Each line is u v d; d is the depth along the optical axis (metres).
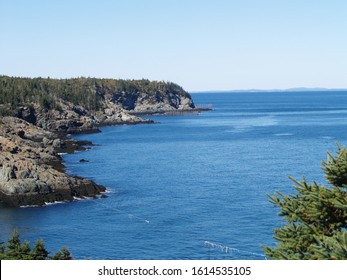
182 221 68.69
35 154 119.00
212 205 77.69
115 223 68.44
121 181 99.50
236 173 108.31
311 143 164.88
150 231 64.44
